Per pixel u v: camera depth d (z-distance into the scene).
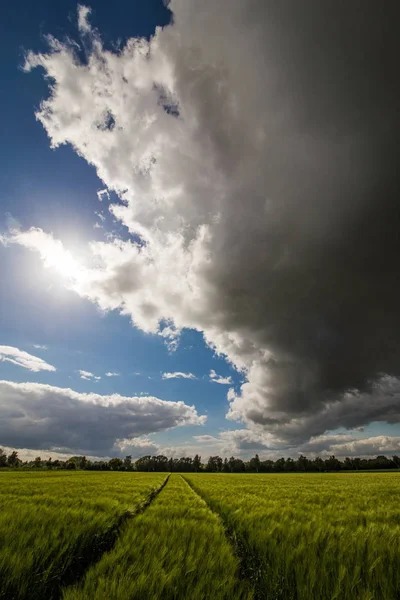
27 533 4.62
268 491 17.23
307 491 17.38
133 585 3.06
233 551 5.36
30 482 23.52
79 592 3.15
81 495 13.01
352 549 4.23
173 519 7.21
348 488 20.36
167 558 4.06
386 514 8.10
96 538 5.36
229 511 8.67
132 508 9.17
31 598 3.33
